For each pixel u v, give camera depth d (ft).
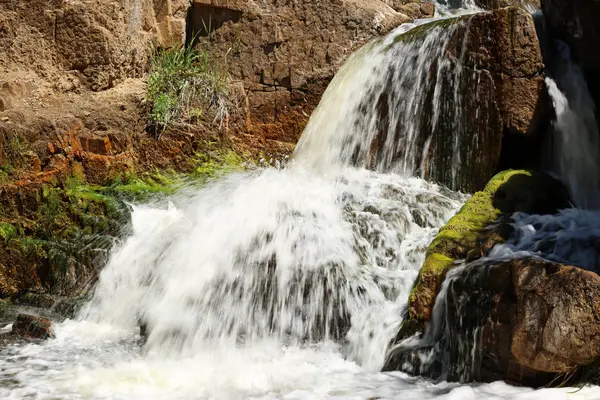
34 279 25.71
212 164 30.63
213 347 21.93
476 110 28.30
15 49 31.12
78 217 26.43
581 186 26.81
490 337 18.42
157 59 34.14
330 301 22.34
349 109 32.12
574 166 27.04
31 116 28.48
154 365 20.44
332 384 18.93
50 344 21.95
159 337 22.03
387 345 20.76
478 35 28.40
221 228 24.67
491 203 24.18
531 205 24.41
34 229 26.23
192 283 23.44
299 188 27.14
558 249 20.18
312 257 23.29
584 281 16.96
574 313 16.92
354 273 22.91
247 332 22.54
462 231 22.27
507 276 18.35
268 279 22.98
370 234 24.76
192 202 26.96
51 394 18.07
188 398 17.95
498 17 27.96
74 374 19.47
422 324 20.40
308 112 34.14
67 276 25.32
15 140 27.35
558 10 26.89
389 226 24.91
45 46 31.53
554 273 17.54
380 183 27.71
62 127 28.35
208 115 32.17
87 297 24.80
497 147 27.78
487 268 18.84
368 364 20.85
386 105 30.99
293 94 34.24
